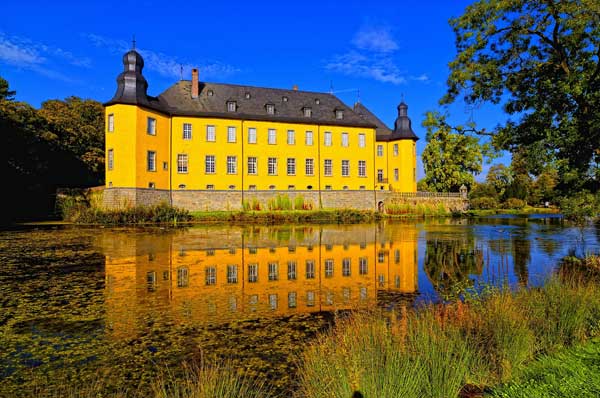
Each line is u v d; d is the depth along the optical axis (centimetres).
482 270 1166
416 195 4466
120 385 458
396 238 2030
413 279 1048
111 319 703
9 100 3459
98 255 1420
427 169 5716
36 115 3594
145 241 1839
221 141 3847
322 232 2353
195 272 1129
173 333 631
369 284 990
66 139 3953
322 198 4159
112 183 3241
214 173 3809
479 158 5297
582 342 504
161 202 3212
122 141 3222
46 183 3922
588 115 1131
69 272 1120
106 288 936
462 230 2500
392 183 4769
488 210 5403
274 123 4044
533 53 1271
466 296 754
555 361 441
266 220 3250
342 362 374
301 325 671
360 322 477
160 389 434
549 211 5338
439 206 4322
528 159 1262
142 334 627
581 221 1238
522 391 374
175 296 865
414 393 343
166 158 3603
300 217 3341
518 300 582
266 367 502
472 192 6506
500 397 367
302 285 978
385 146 4800
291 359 527
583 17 1051
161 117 3556
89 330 645
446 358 391
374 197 4366
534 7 1174
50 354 548
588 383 383
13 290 914
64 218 3175
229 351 557
